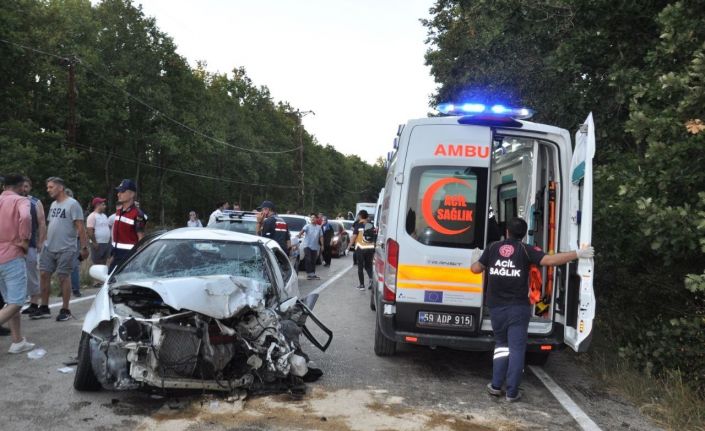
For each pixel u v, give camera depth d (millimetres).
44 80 36156
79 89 38094
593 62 8383
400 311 5918
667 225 5258
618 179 7062
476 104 5898
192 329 4484
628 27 7668
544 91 9594
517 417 4832
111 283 5223
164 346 4477
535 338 5938
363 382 5648
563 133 5945
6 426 4074
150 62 45562
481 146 5930
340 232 24969
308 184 78750
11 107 33875
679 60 6355
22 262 6000
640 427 4723
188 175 55250
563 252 5570
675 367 5738
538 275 6012
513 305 5270
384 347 6758
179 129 47625
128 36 44875
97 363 4559
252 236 6352
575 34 8188
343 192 109312
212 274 5500
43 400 4637
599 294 8125
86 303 9367
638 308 7094
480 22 13281
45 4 41562
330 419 4500
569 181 5871
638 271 7562
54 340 6672
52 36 36688
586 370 6562
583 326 5129
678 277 6633
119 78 42656
